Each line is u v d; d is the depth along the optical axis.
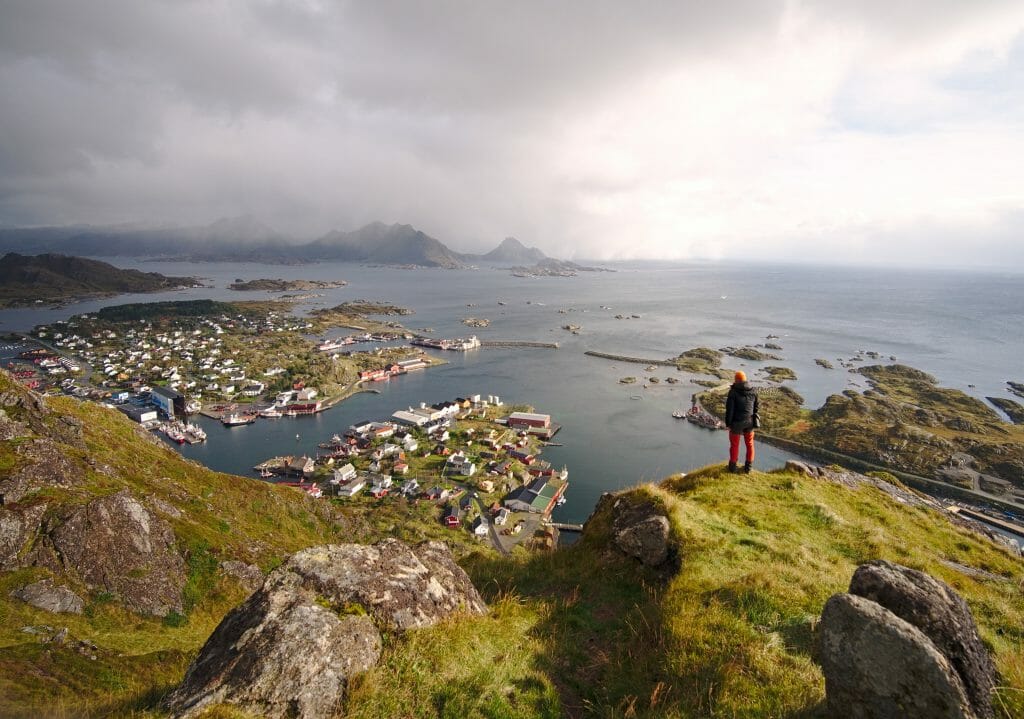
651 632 10.63
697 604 11.11
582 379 167.25
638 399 144.50
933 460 100.06
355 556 10.79
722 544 13.52
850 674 7.26
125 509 34.19
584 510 82.50
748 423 19.33
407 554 11.66
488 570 17.02
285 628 8.55
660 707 8.37
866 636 7.22
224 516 47.00
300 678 7.91
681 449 108.38
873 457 103.12
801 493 18.00
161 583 32.66
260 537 47.56
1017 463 96.38
